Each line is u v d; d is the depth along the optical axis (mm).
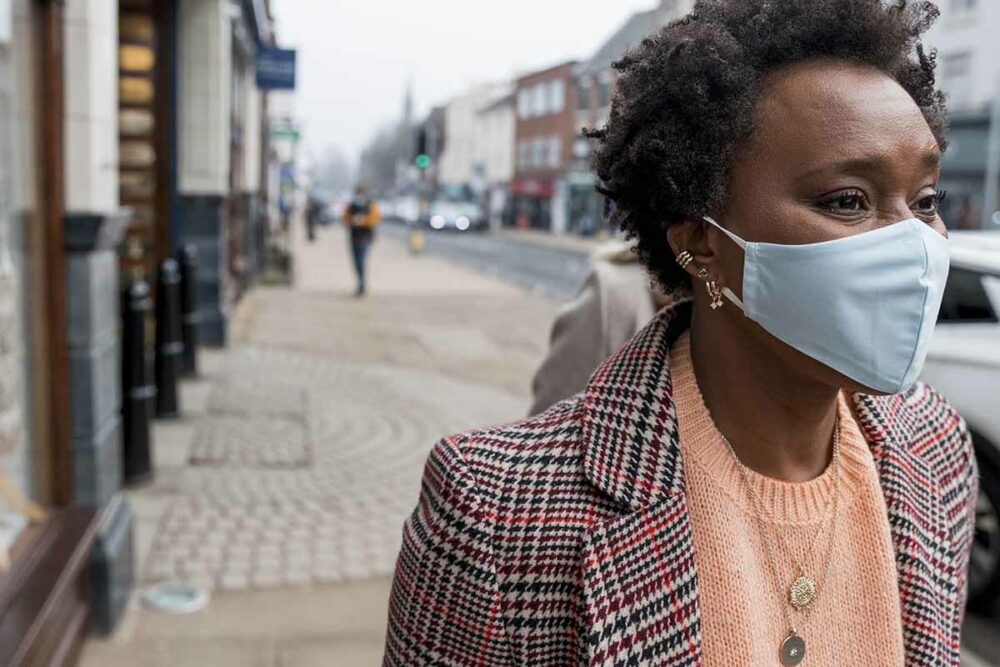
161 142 8742
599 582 952
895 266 935
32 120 3471
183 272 8164
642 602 957
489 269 24891
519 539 971
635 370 1052
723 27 1003
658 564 966
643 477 992
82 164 3602
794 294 958
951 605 1121
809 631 1016
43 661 2934
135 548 4344
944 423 1242
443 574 984
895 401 1209
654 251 1146
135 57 8641
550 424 1049
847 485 1080
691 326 1107
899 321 944
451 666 993
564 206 57469
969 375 4215
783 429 1047
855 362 961
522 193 64938
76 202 3604
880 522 1071
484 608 969
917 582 1080
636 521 972
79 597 3451
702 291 1065
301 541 4660
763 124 966
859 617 1041
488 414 7715
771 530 1022
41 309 3557
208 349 9781
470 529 975
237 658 3527
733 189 990
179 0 8906
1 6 3248
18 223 3436
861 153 937
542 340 12000
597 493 994
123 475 5320
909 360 956
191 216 9523
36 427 3582
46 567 3148
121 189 8695
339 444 6473
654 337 1083
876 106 950
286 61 15836
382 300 15633
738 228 990
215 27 9148
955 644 1123
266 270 18875
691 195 1005
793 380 1028
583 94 55406
